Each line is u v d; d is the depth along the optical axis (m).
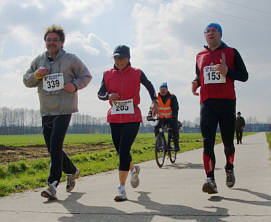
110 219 3.69
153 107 5.15
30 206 4.41
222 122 5.07
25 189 5.82
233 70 4.86
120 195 4.64
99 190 5.58
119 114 4.95
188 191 5.25
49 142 5.20
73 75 5.16
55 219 3.74
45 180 6.75
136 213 3.93
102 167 8.96
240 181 6.08
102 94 5.09
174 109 10.06
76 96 5.22
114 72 5.07
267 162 9.61
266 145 19.83
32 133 125.12
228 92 4.93
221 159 10.91
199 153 14.43
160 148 9.27
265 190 5.14
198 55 5.21
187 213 3.87
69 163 5.37
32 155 15.48
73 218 3.77
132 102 4.96
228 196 4.76
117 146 5.17
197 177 6.92
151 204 4.39
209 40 5.00
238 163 9.38
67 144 28.34
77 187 5.93
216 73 4.91
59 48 5.17
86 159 11.05
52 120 5.09
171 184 6.01
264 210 3.91
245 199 4.53
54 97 5.03
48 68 5.11
